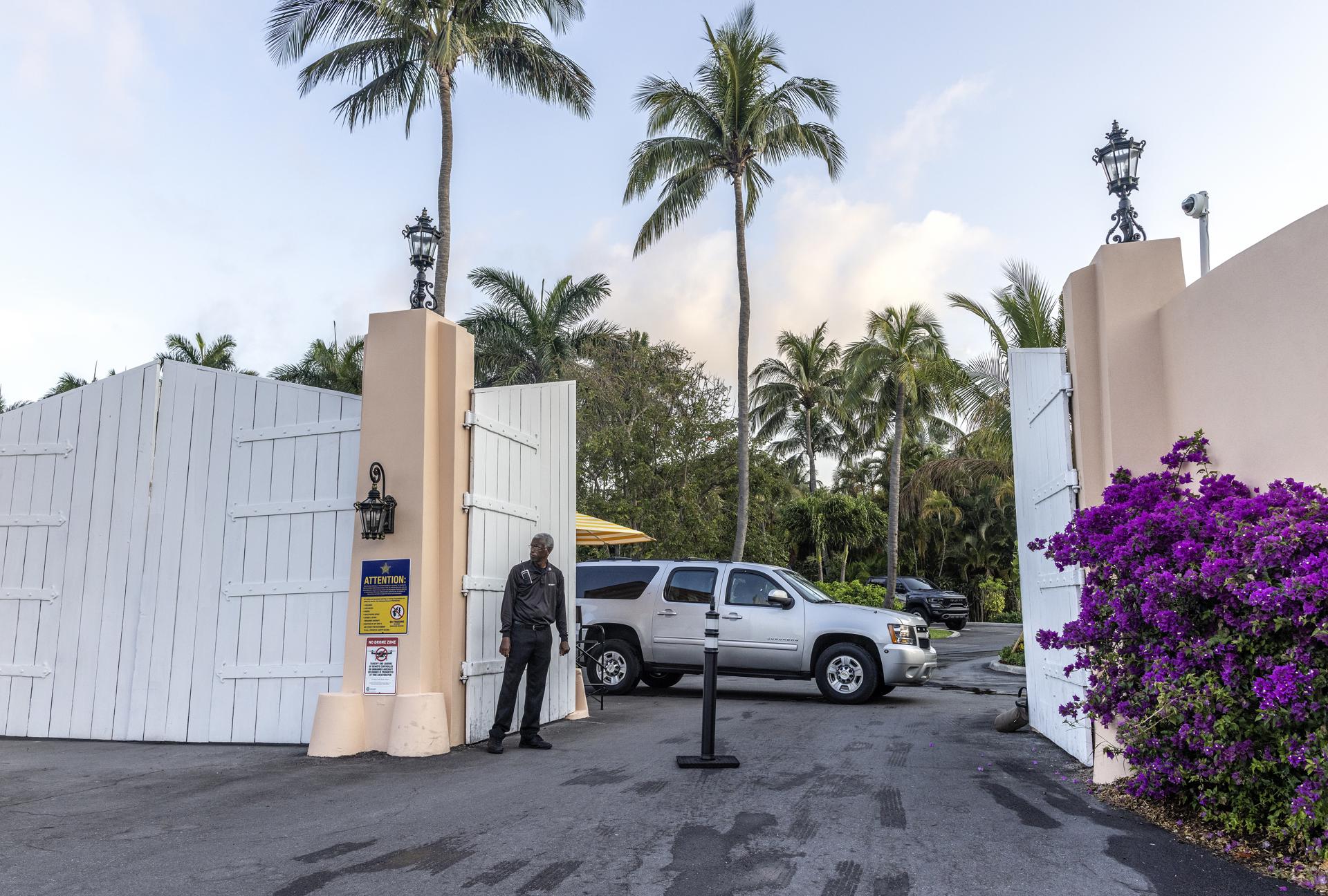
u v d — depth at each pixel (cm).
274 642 791
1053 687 755
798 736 831
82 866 418
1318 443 479
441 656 762
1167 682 476
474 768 670
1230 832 462
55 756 729
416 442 764
